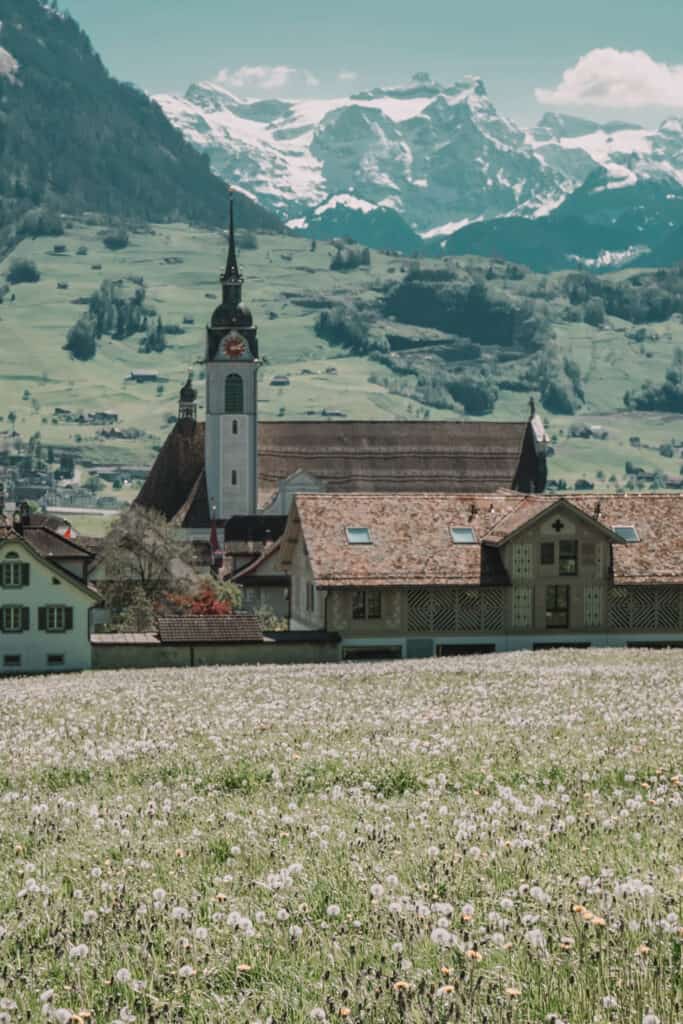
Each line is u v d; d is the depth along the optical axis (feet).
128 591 435.94
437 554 337.52
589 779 99.91
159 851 80.64
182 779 110.93
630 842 76.48
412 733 133.08
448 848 75.72
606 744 118.32
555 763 107.34
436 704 165.78
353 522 344.49
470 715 148.56
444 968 53.47
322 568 329.31
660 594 342.23
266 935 60.75
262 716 155.94
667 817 82.48
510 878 68.90
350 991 52.34
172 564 453.58
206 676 239.71
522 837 76.74
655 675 203.92
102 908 66.18
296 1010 51.60
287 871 70.79
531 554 335.88
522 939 57.72
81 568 432.25
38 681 256.11
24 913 66.18
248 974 55.83
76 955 58.08
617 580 337.72
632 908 61.26
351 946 57.36
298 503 349.61
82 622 320.09
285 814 90.43
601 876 67.00
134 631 419.33
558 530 336.49
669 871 68.80
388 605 331.16
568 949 55.88
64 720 161.48
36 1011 52.60
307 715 154.92
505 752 114.83
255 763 115.03
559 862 72.28
